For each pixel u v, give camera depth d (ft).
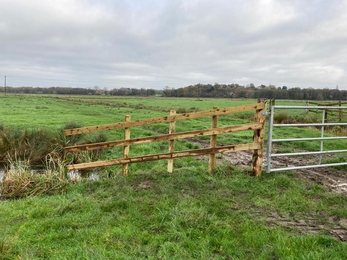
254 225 14.71
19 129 39.24
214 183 21.15
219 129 22.62
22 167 26.00
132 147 38.83
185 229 14.10
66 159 29.66
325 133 51.60
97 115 91.66
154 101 209.56
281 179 21.95
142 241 13.20
